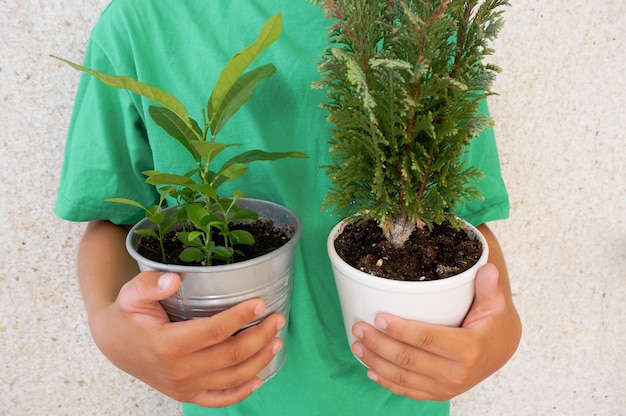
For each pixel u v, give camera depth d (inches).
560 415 40.0
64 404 32.8
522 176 31.9
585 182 32.5
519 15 27.8
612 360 38.6
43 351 31.2
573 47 29.0
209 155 14.6
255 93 20.6
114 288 21.1
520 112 30.1
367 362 18.6
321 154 21.3
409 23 13.5
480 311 17.9
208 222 15.2
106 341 17.9
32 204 28.0
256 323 17.6
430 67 14.9
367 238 19.1
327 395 24.4
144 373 17.8
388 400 25.9
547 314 36.3
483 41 14.9
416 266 17.3
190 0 20.6
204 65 20.7
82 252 22.8
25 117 26.3
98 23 21.5
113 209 22.2
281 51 20.4
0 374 30.8
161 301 17.1
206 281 15.4
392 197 17.3
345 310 19.0
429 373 17.3
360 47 14.6
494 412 39.1
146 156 22.5
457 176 15.7
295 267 21.9
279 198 21.7
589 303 36.4
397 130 14.9
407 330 16.1
